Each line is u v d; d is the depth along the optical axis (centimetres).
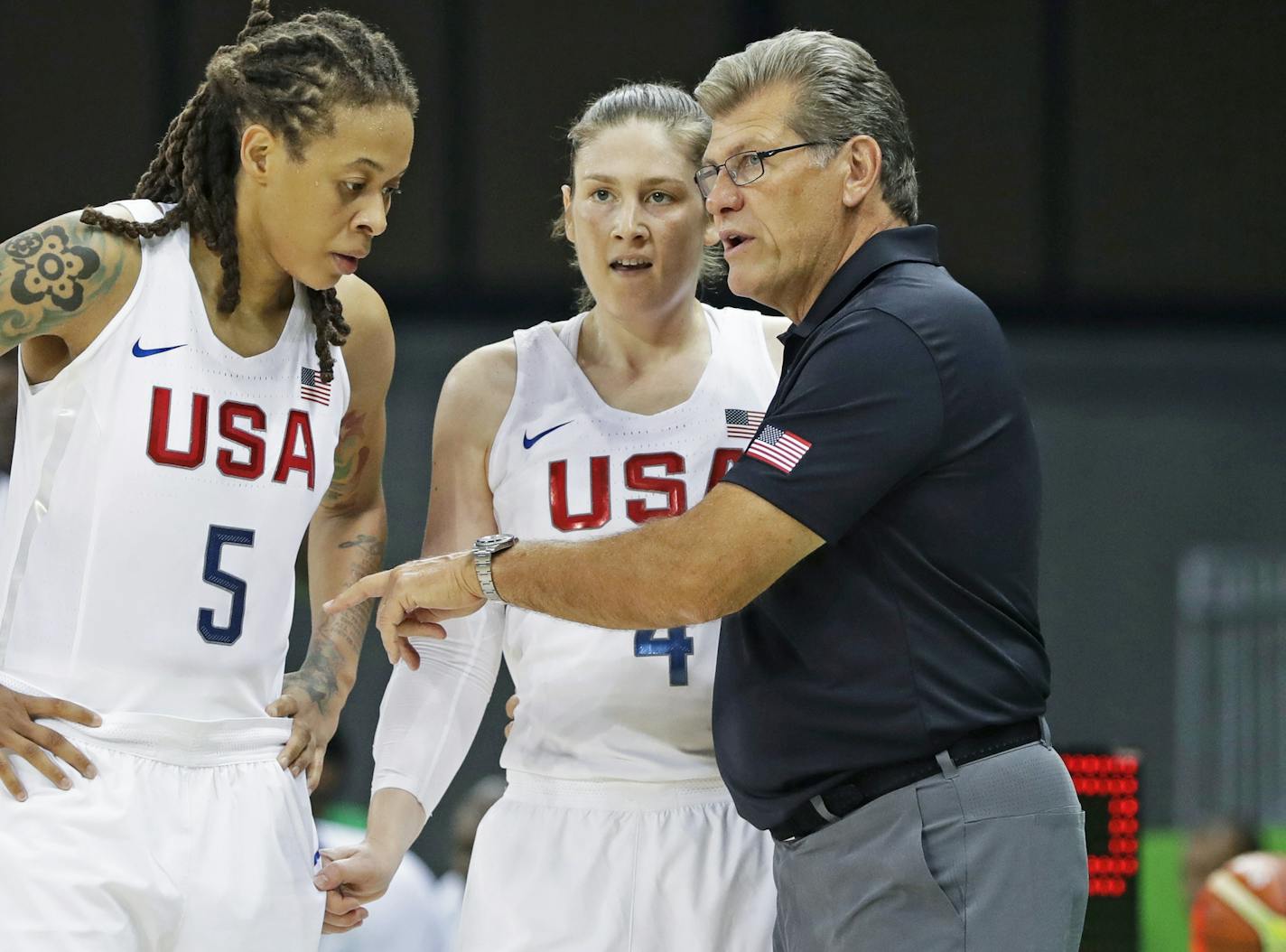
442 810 2698
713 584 939
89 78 3038
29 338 951
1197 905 1491
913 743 948
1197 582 3062
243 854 982
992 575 964
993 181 3209
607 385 1206
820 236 1011
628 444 1178
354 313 1113
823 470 929
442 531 1205
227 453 989
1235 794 2962
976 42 3192
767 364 1209
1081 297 3209
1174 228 3209
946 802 945
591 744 1154
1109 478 3119
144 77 3041
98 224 959
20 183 3041
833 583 970
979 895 937
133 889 935
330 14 991
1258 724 2992
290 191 966
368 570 1168
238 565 998
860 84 1010
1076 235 3212
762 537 934
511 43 3095
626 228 1137
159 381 970
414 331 3088
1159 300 3203
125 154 3047
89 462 962
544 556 994
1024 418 985
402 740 1191
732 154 1012
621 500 1166
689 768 1150
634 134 1144
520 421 1197
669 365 1201
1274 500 3119
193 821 969
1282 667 3006
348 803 2628
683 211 1148
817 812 978
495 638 1222
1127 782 1313
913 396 938
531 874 1148
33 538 970
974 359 961
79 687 961
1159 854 1822
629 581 959
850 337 952
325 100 952
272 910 991
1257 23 3194
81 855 928
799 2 3147
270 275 1005
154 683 975
